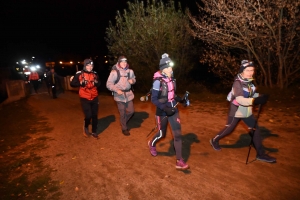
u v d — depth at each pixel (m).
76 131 7.07
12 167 5.02
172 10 12.53
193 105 9.20
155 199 3.59
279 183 3.70
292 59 10.81
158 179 4.10
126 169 4.53
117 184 4.07
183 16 12.41
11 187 4.27
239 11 9.54
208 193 3.62
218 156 4.72
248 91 4.10
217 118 7.24
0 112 11.00
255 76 11.77
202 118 7.35
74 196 3.84
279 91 10.24
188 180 4.00
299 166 4.13
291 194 3.44
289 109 7.52
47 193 3.98
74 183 4.21
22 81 15.80
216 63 11.27
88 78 5.89
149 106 9.62
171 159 4.79
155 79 4.16
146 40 12.33
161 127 4.54
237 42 10.35
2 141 6.78
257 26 9.78
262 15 9.90
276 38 9.78
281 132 5.66
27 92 16.36
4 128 8.14
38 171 4.75
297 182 3.70
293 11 9.20
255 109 7.79
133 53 13.02
